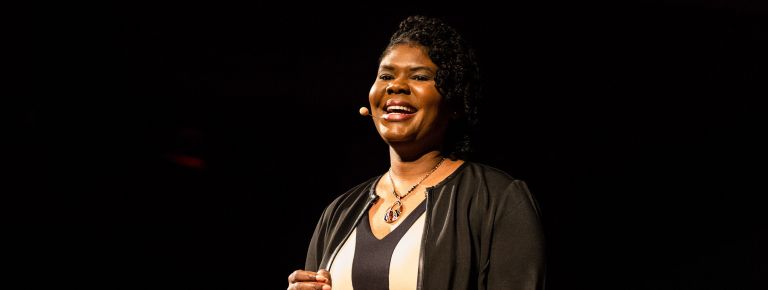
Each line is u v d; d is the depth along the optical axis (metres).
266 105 11.23
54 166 10.91
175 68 10.91
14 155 10.77
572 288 9.27
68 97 10.85
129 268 11.04
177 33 10.66
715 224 9.37
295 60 10.74
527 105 9.66
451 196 3.77
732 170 9.48
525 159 9.49
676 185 9.55
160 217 11.20
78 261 10.92
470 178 3.88
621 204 9.51
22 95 10.66
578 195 9.54
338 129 11.26
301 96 11.02
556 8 9.72
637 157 9.64
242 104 11.22
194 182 11.33
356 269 3.69
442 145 4.12
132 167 11.16
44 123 10.83
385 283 3.59
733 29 9.55
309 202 11.30
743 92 9.62
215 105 11.22
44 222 10.89
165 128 11.23
